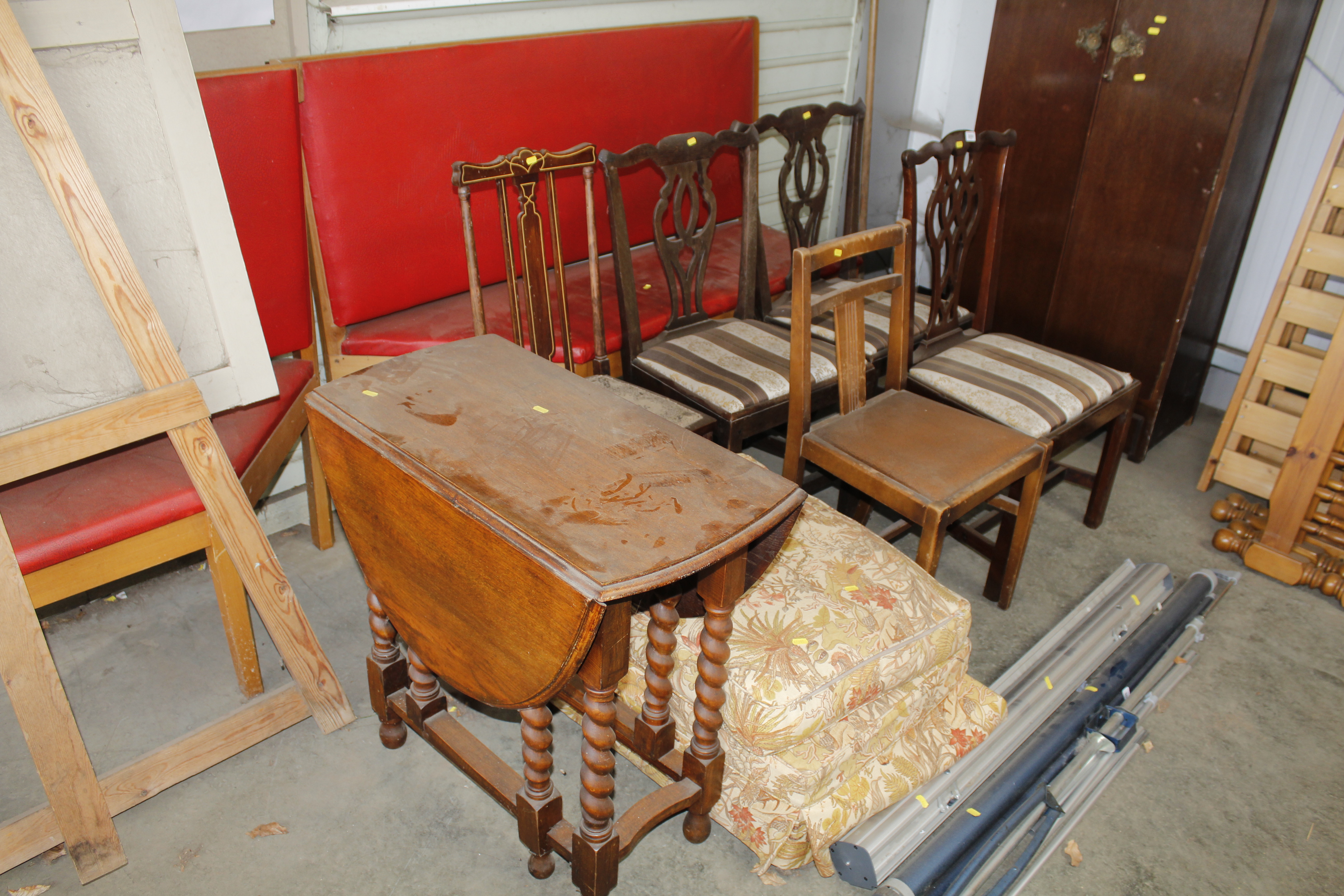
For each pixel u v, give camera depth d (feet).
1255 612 8.50
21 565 5.30
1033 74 10.31
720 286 9.74
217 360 6.27
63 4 4.96
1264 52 8.63
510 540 4.40
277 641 6.46
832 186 13.56
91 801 5.60
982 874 5.85
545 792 5.36
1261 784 6.72
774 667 5.38
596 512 4.60
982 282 9.59
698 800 5.78
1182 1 8.92
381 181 8.14
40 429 5.20
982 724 6.47
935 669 6.20
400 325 8.58
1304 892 5.95
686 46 10.11
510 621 4.58
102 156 5.34
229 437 6.72
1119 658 7.46
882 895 5.81
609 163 7.75
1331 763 6.93
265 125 7.13
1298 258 8.87
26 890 5.61
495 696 4.94
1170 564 9.10
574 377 6.01
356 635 7.75
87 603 7.97
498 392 5.74
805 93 12.42
